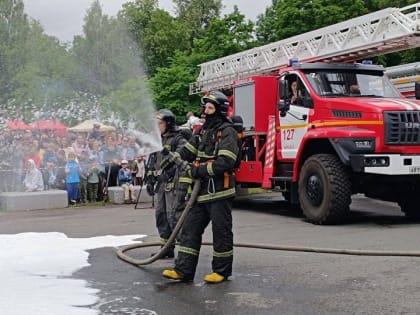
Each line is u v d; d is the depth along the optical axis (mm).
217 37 29719
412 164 9234
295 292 5227
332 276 5766
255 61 15797
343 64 10703
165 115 6488
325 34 13492
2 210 13336
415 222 9766
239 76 16094
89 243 7926
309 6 28625
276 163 11281
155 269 6332
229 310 4750
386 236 8070
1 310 4793
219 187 5613
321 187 9523
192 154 5766
